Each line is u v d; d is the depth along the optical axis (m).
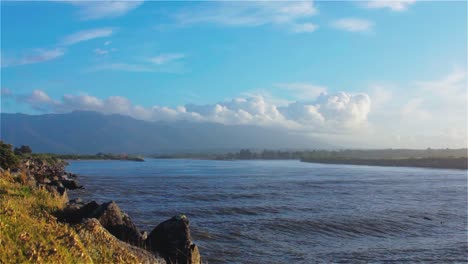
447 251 32.09
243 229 37.03
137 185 82.44
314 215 46.03
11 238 13.50
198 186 82.50
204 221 40.50
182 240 20.03
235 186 83.56
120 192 67.06
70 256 13.89
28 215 17.19
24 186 23.77
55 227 16.09
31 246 13.33
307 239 34.72
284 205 53.91
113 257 15.82
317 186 87.00
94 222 17.50
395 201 62.47
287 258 28.41
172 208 48.81
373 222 43.03
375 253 30.77
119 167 196.50
